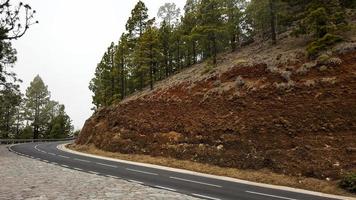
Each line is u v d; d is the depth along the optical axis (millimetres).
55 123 83812
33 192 11844
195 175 20250
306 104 23766
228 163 22469
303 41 33531
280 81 27453
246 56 37469
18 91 38625
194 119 29562
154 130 31891
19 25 11727
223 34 43938
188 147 26859
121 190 12812
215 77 33688
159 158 27500
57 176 16047
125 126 35844
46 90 79062
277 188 16594
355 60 25031
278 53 32469
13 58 34562
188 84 35656
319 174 17844
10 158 25594
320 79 24984
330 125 21219
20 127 79125
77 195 11539
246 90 28641
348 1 30203
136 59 46562
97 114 46219
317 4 29531
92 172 19281
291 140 21547
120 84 61344
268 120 24219
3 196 11070
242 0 49719
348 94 22672
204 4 41969
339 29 28000
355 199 14438
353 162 17797
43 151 35062
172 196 12039
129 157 29625
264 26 46688
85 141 43000
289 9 34625
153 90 40938
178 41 58281
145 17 54312
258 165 20750
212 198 12828
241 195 13867
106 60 62688
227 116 27266
